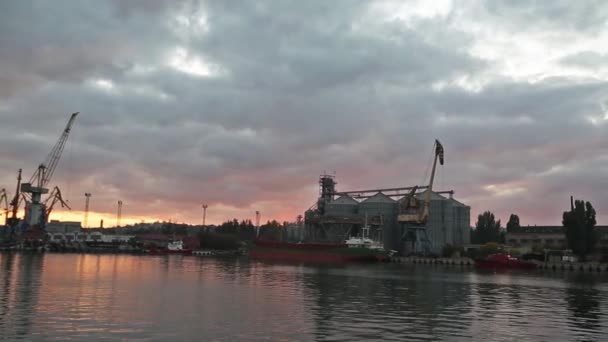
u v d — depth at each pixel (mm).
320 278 72688
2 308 34969
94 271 77750
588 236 136875
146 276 69750
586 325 33375
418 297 48688
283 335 27734
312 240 186750
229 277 71562
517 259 123750
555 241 179750
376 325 31500
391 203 198375
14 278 59938
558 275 93938
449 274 90938
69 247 198500
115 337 26312
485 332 30125
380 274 86500
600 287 64625
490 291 56844
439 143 171500
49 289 48156
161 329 28750
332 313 36344
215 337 26906
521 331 30781
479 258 131000
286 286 58000
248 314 35062
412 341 26797
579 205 137625
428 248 178750
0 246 198375
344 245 152875
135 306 37781
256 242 174875
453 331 30156
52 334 26719
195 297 44906
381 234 190875
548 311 40031
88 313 33781
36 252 184875
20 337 25828
